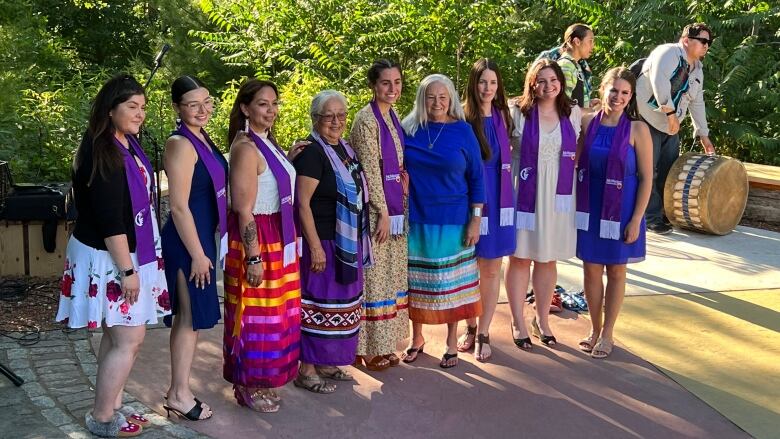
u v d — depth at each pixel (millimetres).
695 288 5934
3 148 7141
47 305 5145
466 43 11188
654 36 12242
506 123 4465
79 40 19312
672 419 3896
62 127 7789
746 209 8367
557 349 4742
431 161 4172
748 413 3982
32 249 5660
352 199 3939
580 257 4605
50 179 7176
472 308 4383
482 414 3900
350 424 3762
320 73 10930
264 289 3715
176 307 3607
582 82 5645
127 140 3367
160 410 3816
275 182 3672
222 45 12336
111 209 3191
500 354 4645
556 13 13273
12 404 3795
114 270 3307
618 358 4629
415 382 4242
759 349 4793
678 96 7211
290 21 11367
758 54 11594
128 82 3221
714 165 7305
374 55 11273
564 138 4488
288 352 3818
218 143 9656
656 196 7730
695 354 4703
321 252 3941
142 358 4406
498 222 4441
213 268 3586
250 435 3621
